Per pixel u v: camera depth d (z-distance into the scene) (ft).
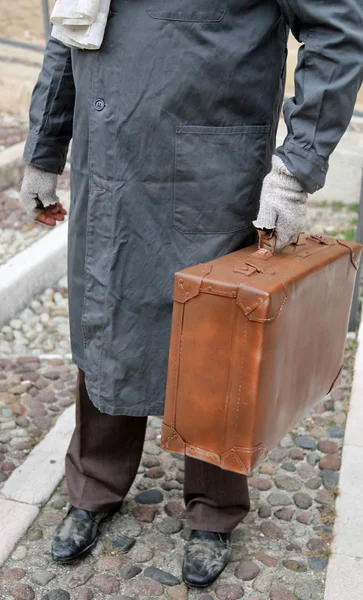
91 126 6.66
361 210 11.60
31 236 14.52
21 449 9.54
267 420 6.31
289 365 6.40
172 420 6.61
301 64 6.14
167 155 6.52
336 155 15.67
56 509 8.56
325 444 9.78
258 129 6.67
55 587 7.54
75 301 7.43
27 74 18.90
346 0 5.75
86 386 7.43
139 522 8.39
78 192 7.07
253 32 6.34
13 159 16.39
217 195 6.64
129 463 8.08
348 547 8.02
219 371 6.20
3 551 7.89
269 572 7.78
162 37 6.26
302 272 6.20
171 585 7.61
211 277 6.06
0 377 11.12
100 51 6.45
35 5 18.84
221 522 7.77
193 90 6.35
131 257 6.80
